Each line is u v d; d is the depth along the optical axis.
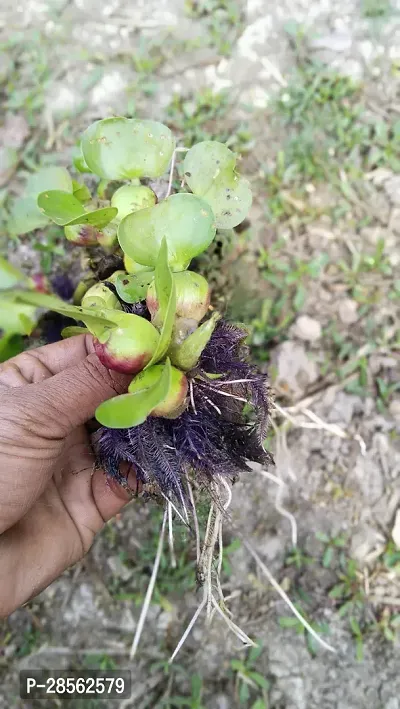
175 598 0.37
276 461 0.37
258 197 0.40
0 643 0.37
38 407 0.20
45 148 0.42
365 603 0.37
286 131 0.41
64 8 0.44
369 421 0.38
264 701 0.36
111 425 0.16
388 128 0.41
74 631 0.37
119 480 0.24
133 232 0.20
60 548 0.25
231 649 0.37
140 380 0.19
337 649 0.36
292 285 0.40
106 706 0.36
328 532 0.38
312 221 0.40
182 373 0.20
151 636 0.37
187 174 0.23
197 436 0.22
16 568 0.23
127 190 0.24
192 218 0.20
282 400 0.38
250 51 0.43
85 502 0.27
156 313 0.20
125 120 0.22
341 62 0.42
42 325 0.33
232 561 0.37
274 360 0.39
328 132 0.41
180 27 0.43
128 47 0.43
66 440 0.23
